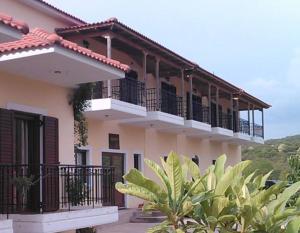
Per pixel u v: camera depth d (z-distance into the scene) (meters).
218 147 32.75
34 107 11.16
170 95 23.20
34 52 9.45
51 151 11.33
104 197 12.16
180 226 5.29
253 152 43.06
